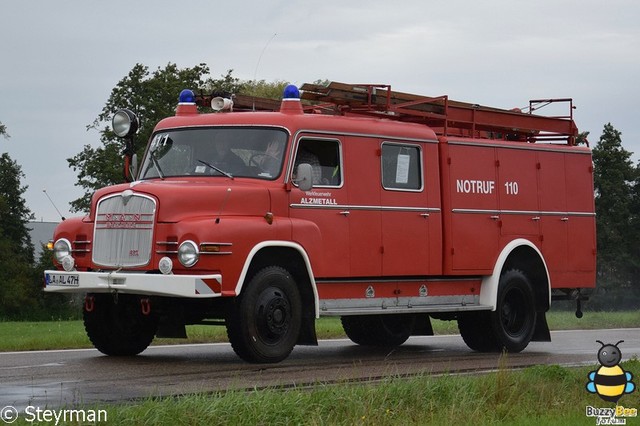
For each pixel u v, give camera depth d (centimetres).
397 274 1553
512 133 1869
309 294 1423
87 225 1390
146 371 1268
